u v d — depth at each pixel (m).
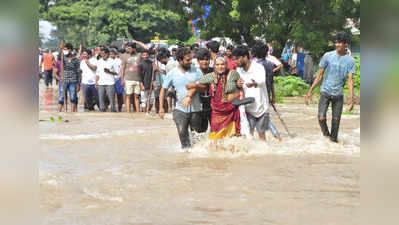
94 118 23.19
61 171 11.20
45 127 19.52
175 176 10.79
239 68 14.42
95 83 27.62
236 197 9.06
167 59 25.30
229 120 13.93
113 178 10.62
